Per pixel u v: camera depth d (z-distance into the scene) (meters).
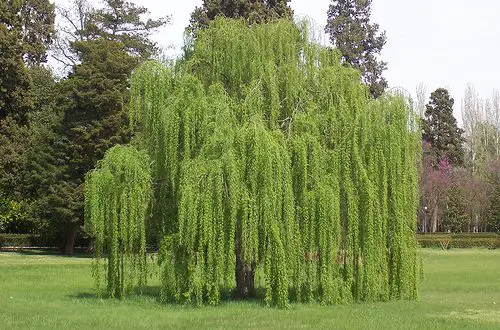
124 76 51.09
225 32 21.70
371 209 20.06
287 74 21.16
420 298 22.67
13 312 18.11
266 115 20.72
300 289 20.17
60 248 57.41
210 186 18.50
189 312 18.08
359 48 57.25
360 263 20.45
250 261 19.11
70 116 50.38
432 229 76.19
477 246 66.81
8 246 58.22
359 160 20.27
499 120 95.19
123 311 18.28
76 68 50.72
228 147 18.86
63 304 19.97
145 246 20.17
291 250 19.03
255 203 18.64
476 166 87.00
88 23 60.62
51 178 49.84
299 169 19.53
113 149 20.45
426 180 72.25
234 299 21.16
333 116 20.59
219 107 19.67
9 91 35.88
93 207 19.84
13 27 37.59
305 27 22.28
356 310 18.73
